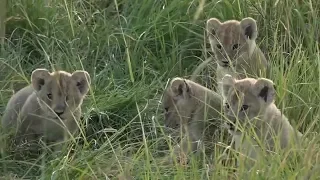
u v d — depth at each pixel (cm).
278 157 1085
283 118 1202
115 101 1374
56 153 1209
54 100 1232
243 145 1161
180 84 1289
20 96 1312
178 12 1589
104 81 1447
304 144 1132
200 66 1384
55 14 1586
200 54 1548
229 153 1142
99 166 1161
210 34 1477
